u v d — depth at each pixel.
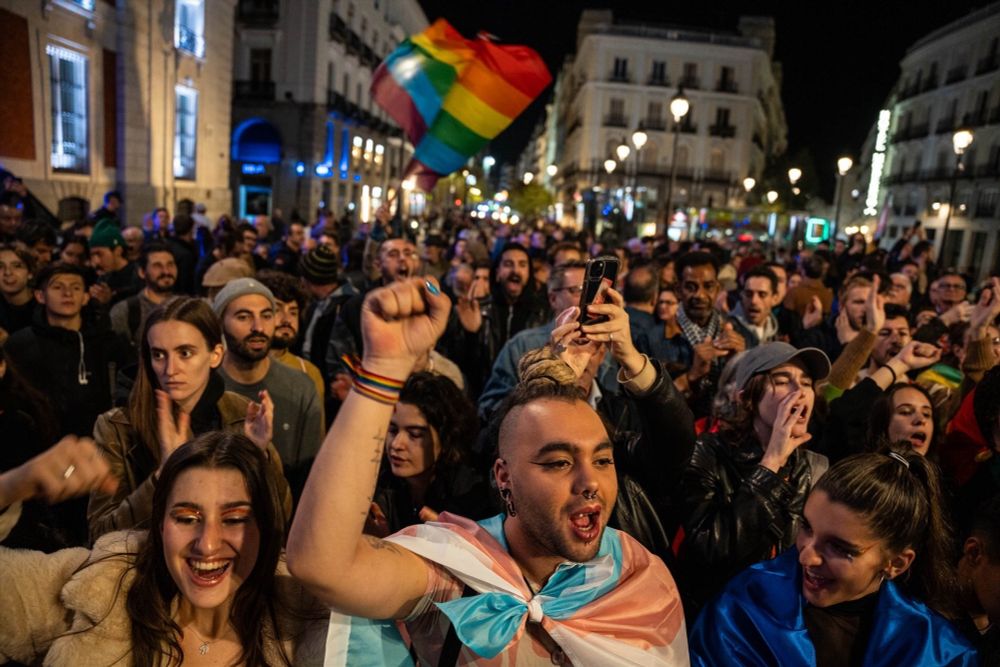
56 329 4.20
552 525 1.59
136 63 19.25
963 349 4.74
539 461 1.60
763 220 46.03
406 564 1.58
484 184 80.25
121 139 18.92
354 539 1.41
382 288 1.42
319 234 14.09
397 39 50.84
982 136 38.22
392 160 52.88
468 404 2.95
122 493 2.71
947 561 2.16
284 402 3.57
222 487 1.82
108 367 4.50
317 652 1.89
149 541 1.90
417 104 5.76
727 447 2.84
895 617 2.00
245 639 1.91
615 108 58.19
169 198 21.30
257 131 34.56
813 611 2.07
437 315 1.43
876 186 50.25
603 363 3.98
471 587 1.63
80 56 17.06
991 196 37.41
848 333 5.33
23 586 1.85
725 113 58.28
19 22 14.74
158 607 1.85
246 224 12.13
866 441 3.30
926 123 44.22
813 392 2.89
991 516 2.08
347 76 39.72
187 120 23.09
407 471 2.86
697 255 5.04
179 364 2.77
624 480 2.52
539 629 1.62
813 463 2.80
